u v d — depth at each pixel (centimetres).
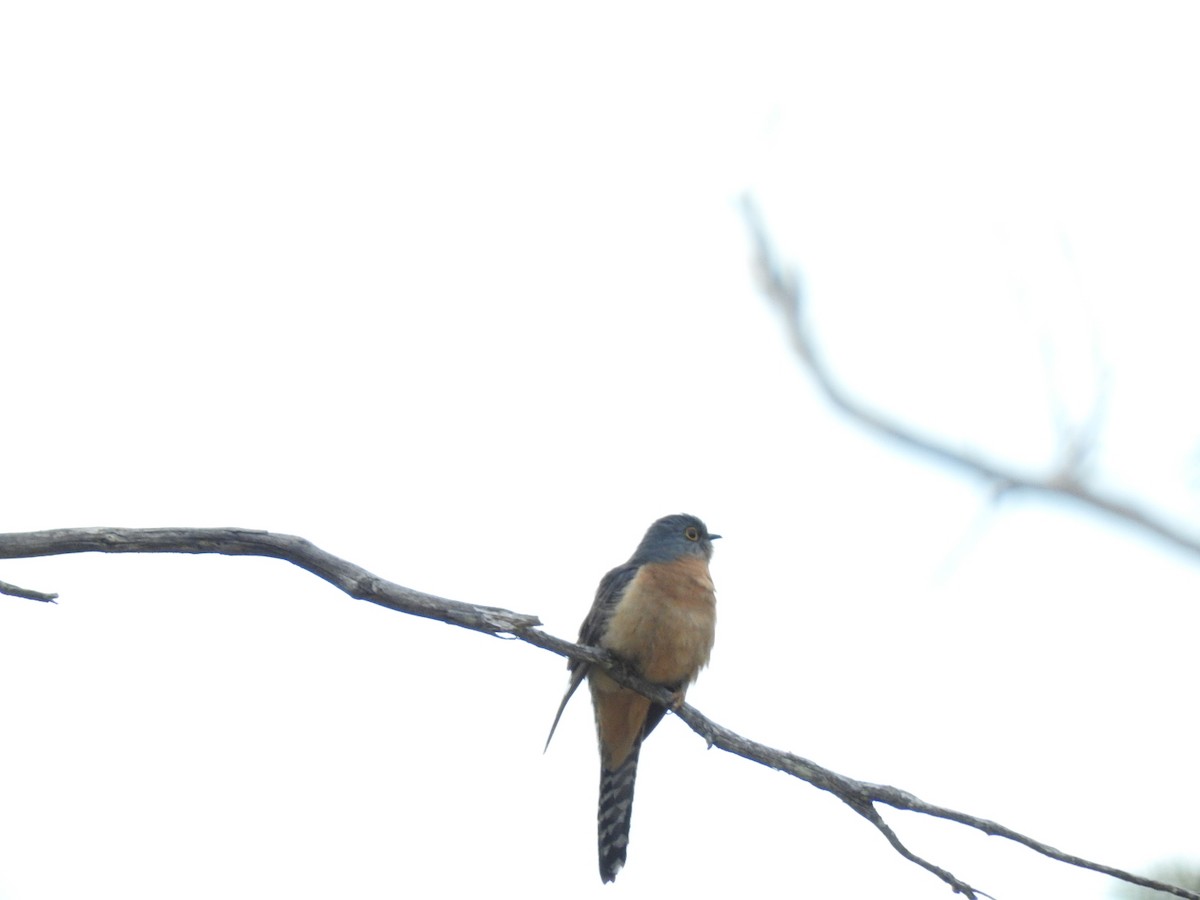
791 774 920
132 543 750
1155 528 1539
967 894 858
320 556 782
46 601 731
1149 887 828
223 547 769
